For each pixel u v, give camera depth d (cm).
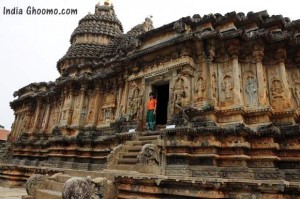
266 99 1250
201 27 1524
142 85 1688
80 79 2192
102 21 3256
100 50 2888
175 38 1519
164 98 1900
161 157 1219
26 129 2791
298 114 1285
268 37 1315
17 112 3169
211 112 1265
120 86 1988
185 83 1417
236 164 1123
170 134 1301
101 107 2125
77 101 2220
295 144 1137
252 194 902
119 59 2016
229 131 1162
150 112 1529
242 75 1377
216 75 1410
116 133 1675
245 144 1128
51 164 2014
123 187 1030
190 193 944
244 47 1404
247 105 1300
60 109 2372
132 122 1631
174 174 1177
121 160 1298
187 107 1329
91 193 877
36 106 2845
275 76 1336
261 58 1334
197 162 1187
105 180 957
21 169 1939
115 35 3131
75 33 3159
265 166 1094
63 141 2019
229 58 1409
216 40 1405
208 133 1191
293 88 1348
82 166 1902
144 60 1702
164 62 1584
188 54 1450
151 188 979
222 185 914
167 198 968
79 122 2097
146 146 1162
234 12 1445
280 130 1180
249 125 1237
